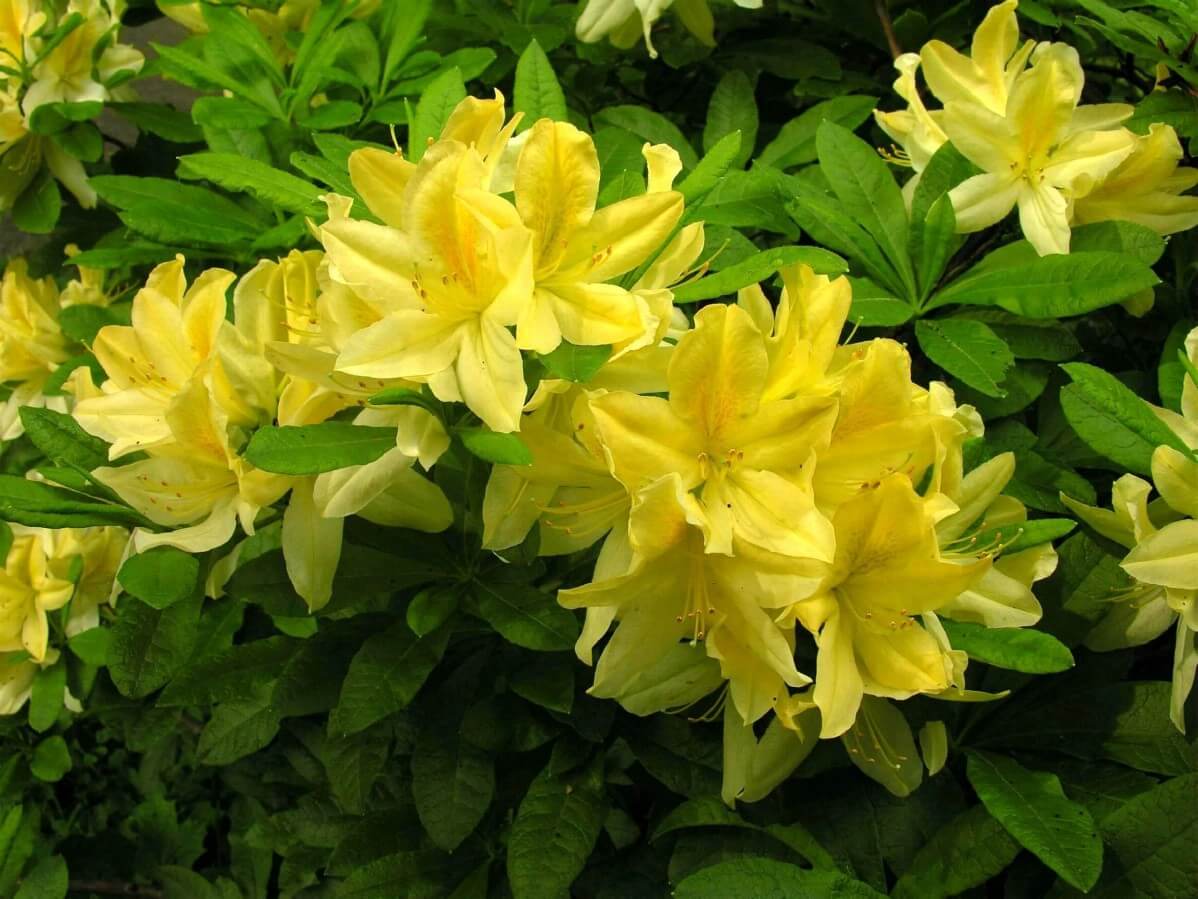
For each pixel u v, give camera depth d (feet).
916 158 1.91
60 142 2.25
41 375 2.45
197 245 2.05
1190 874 1.55
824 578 1.41
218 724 2.00
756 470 1.40
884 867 1.69
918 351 1.93
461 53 2.09
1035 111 1.75
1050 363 1.86
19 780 2.33
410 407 1.44
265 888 2.74
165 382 1.61
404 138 2.14
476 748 1.75
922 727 1.61
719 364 1.37
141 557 1.54
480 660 1.77
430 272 1.38
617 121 2.08
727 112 2.08
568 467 1.46
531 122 1.67
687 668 1.55
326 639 1.72
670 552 1.41
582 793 1.74
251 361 1.54
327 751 1.82
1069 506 1.65
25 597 2.07
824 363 1.43
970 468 1.63
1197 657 1.58
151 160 2.47
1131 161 1.79
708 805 1.69
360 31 2.08
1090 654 1.74
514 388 1.35
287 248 1.92
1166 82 1.90
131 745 2.37
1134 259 1.68
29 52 2.23
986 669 1.75
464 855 1.90
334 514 1.46
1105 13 1.85
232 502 1.59
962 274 1.88
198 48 2.25
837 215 1.75
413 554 1.66
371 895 1.87
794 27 2.46
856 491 1.45
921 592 1.43
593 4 2.10
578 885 1.86
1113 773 1.68
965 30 2.24
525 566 1.67
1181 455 1.52
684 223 1.56
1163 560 1.52
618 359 1.43
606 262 1.41
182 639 1.61
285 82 2.05
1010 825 1.52
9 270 2.48
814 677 1.62
